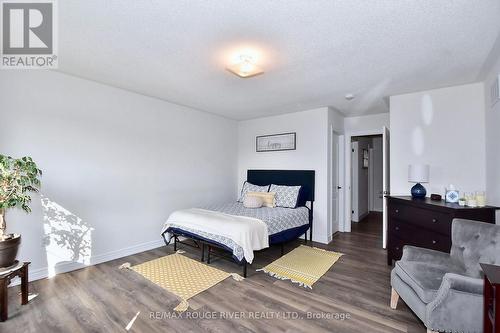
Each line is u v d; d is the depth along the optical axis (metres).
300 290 2.54
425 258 2.12
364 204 6.54
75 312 2.13
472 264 1.86
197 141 4.55
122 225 3.45
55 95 2.85
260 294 2.46
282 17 1.79
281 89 3.39
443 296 1.61
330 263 3.25
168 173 4.05
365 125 4.94
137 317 2.07
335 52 2.32
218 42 2.15
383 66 2.62
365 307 2.22
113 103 3.35
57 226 2.86
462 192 3.08
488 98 2.81
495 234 1.83
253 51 2.31
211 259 3.37
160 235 3.91
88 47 2.27
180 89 3.44
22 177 2.21
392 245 3.16
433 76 2.88
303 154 4.54
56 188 2.85
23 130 2.63
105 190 3.28
